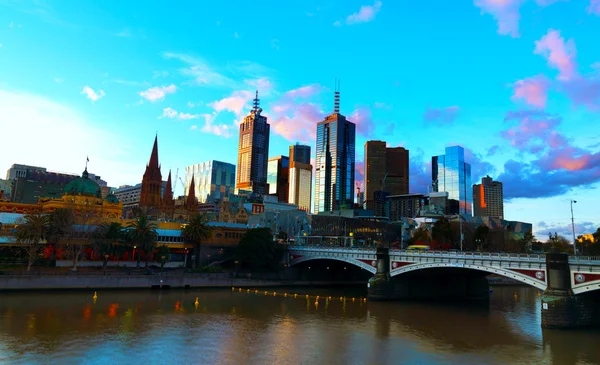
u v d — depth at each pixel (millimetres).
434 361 51156
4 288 94000
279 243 150125
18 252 116000
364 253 111812
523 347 58062
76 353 50438
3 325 63031
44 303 83625
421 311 88812
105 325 65938
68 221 115688
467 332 67812
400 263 102000
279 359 50531
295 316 79562
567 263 68750
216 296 104750
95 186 173625
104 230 120000
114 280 106562
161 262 124875
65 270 109250
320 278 148250
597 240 149500
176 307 85375
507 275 77875
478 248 171500
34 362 46531
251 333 63844
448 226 168375
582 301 68312
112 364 47062
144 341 57094
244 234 146125
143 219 123188
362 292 127188
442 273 107312
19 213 151125
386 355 53469
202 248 143625
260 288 127500
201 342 57594
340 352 54469
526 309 94125
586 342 60406
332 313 84188
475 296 115562
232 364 48125
